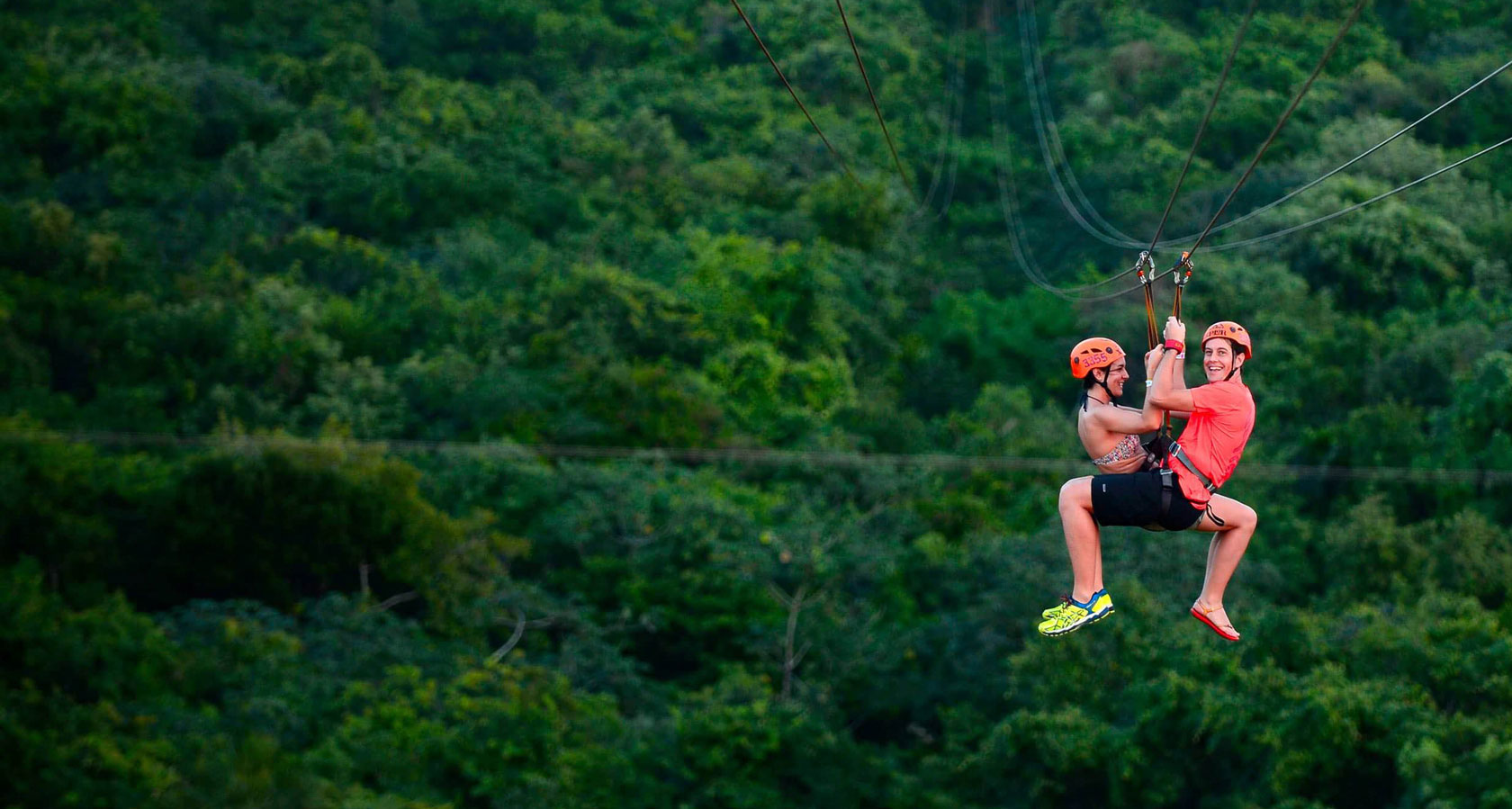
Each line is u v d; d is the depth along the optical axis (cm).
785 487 6178
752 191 9194
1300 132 8706
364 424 6206
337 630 4656
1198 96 9288
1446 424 5897
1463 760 3331
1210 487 1226
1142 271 1433
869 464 6359
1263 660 4044
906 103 10594
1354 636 4038
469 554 5159
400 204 8238
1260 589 5306
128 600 5103
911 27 11275
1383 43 9456
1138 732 3956
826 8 11100
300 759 3578
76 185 8056
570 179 8906
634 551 5612
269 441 5122
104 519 5222
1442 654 3781
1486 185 7844
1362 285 7306
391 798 3641
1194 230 8206
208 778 3312
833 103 10538
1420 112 8688
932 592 5631
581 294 7288
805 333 7612
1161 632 4434
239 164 8344
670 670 5547
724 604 5347
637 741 4469
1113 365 1277
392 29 10656
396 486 5144
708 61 10925
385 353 6944
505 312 7212
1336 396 6431
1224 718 3762
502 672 4597
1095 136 9606
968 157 10062
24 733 3669
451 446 5938
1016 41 11156
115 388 6294
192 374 6462
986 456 6694
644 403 6462
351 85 9612
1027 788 4156
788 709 4419
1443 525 5316
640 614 5406
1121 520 1250
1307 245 7588
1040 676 4512
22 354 6250
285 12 10519
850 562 5481
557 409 6475
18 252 6781
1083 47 10694
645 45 11056
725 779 4200
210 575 4984
